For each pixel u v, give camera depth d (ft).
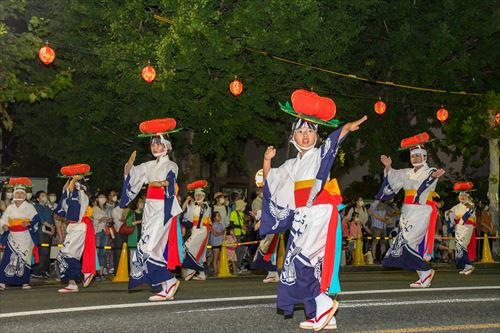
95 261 37.96
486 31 73.20
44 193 47.44
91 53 60.54
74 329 22.30
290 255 22.31
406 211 37.73
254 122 65.00
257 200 52.70
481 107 70.79
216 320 24.16
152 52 56.65
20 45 46.19
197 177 69.26
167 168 31.22
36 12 61.77
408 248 37.11
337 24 62.34
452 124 73.92
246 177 92.32
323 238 22.29
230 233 52.26
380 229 61.46
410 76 75.05
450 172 87.66
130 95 59.52
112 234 48.52
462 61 73.20
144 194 49.98
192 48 54.54
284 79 64.49
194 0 54.44
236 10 55.93
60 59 65.05
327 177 22.21
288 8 55.62
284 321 24.08
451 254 66.18
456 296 31.32
